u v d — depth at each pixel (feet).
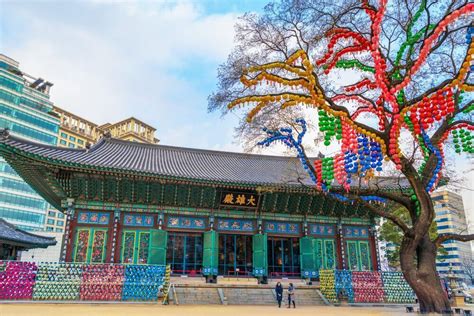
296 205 104.58
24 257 171.42
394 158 42.27
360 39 45.39
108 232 90.27
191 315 55.21
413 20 45.91
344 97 50.26
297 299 85.20
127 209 93.50
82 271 73.51
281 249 106.01
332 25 45.50
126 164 98.32
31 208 305.32
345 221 108.37
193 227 97.81
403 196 50.26
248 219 102.99
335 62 47.42
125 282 74.74
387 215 47.19
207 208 99.60
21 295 68.95
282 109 50.52
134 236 92.12
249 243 104.94
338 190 51.75
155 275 77.00
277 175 115.96
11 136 79.20
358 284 85.51
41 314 51.11
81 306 65.51
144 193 93.40
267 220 104.32
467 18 46.73
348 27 46.39
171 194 95.50
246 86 45.91
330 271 86.89
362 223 109.29
